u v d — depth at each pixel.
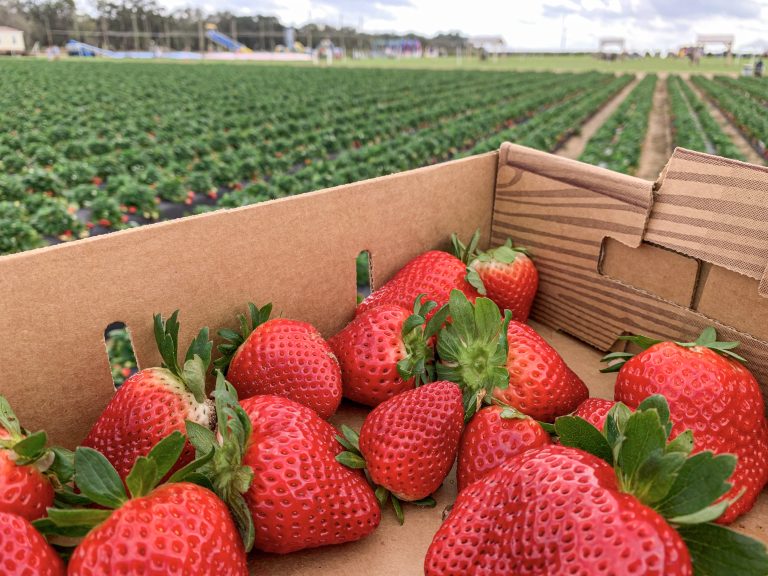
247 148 2.02
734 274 0.21
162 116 3.08
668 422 0.13
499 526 0.14
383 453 0.18
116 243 0.18
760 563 0.11
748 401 0.19
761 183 0.20
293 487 0.16
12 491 0.14
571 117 3.26
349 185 0.24
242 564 0.15
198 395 0.17
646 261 0.24
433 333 0.21
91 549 0.12
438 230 0.28
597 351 0.27
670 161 0.22
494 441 0.18
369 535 0.18
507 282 0.27
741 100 4.11
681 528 0.12
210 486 0.16
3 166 1.69
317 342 0.21
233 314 0.21
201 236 0.20
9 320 0.16
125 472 0.17
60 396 0.18
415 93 4.89
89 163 1.79
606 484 0.13
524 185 0.28
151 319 0.19
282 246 0.22
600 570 0.11
